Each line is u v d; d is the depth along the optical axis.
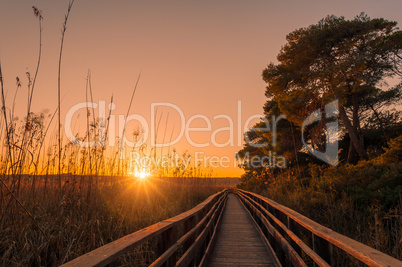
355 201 8.91
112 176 8.07
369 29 20.30
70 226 5.20
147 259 5.26
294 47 22.55
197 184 14.17
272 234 6.23
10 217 4.87
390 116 26.16
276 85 22.92
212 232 7.96
